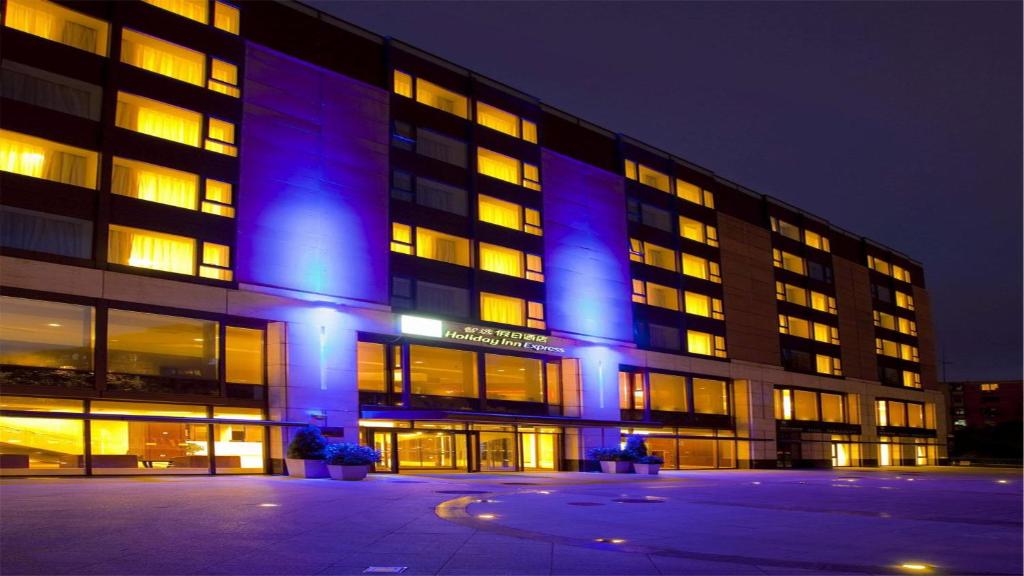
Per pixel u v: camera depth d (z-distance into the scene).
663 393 66.31
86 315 36.47
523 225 57.44
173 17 41.66
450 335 50.59
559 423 52.72
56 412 33.75
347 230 46.69
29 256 35.09
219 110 42.47
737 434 73.12
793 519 19.09
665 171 71.12
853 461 88.12
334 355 44.53
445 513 18.89
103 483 28.75
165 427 38.06
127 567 10.66
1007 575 11.35
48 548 12.04
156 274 38.75
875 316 97.38
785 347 80.62
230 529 14.62
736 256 76.88
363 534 14.50
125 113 39.59
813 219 89.62
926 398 103.88
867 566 11.92
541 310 57.38
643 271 66.44
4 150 35.88
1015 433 136.12
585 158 64.56
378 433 46.25
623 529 16.38
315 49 48.03
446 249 52.72
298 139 45.53
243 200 42.53
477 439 51.31
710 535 15.57
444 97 55.22
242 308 41.44
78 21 38.91
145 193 39.72
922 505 24.33
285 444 41.38
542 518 18.45
